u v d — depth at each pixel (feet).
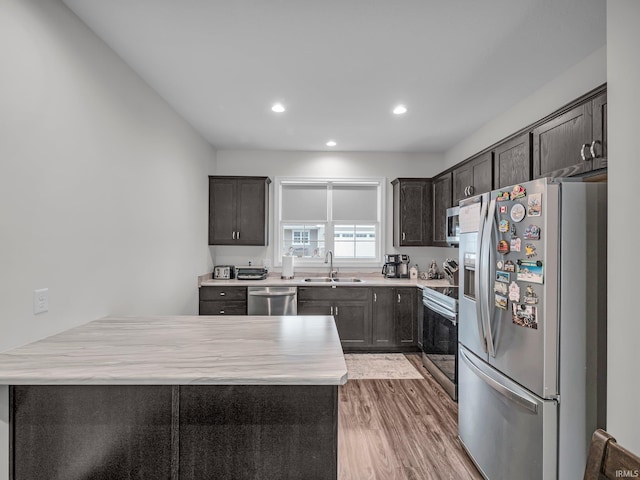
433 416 8.92
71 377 4.13
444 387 10.50
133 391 4.35
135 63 7.98
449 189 13.12
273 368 4.42
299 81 8.91
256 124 12.12
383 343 13.87
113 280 7.49
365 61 7.93
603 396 5.09
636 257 4.23
